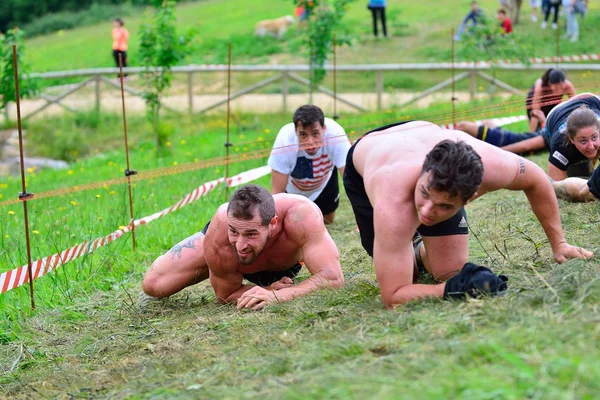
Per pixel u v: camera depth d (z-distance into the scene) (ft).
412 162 12.69
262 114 59.21
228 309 16.29
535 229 18.49
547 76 31.58
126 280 21.29
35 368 15.24
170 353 13.78
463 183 11.06
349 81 64.64
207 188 27.78
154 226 26.23
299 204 16.14
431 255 14.14
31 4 138.92
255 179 32.81
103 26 127.44
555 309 11.00
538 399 8.25
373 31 79.66
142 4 136.46
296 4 50.06
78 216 28.02
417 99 55.26
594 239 16.43
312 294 15.40
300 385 9.97
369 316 12.94
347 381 9.57
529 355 9.27
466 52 58.23
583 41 67.15
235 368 11.88
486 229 19.49
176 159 45.42
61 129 61.52
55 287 20.56
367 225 15.06
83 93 69.92
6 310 19.39
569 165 21.76
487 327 10.87
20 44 51.47
